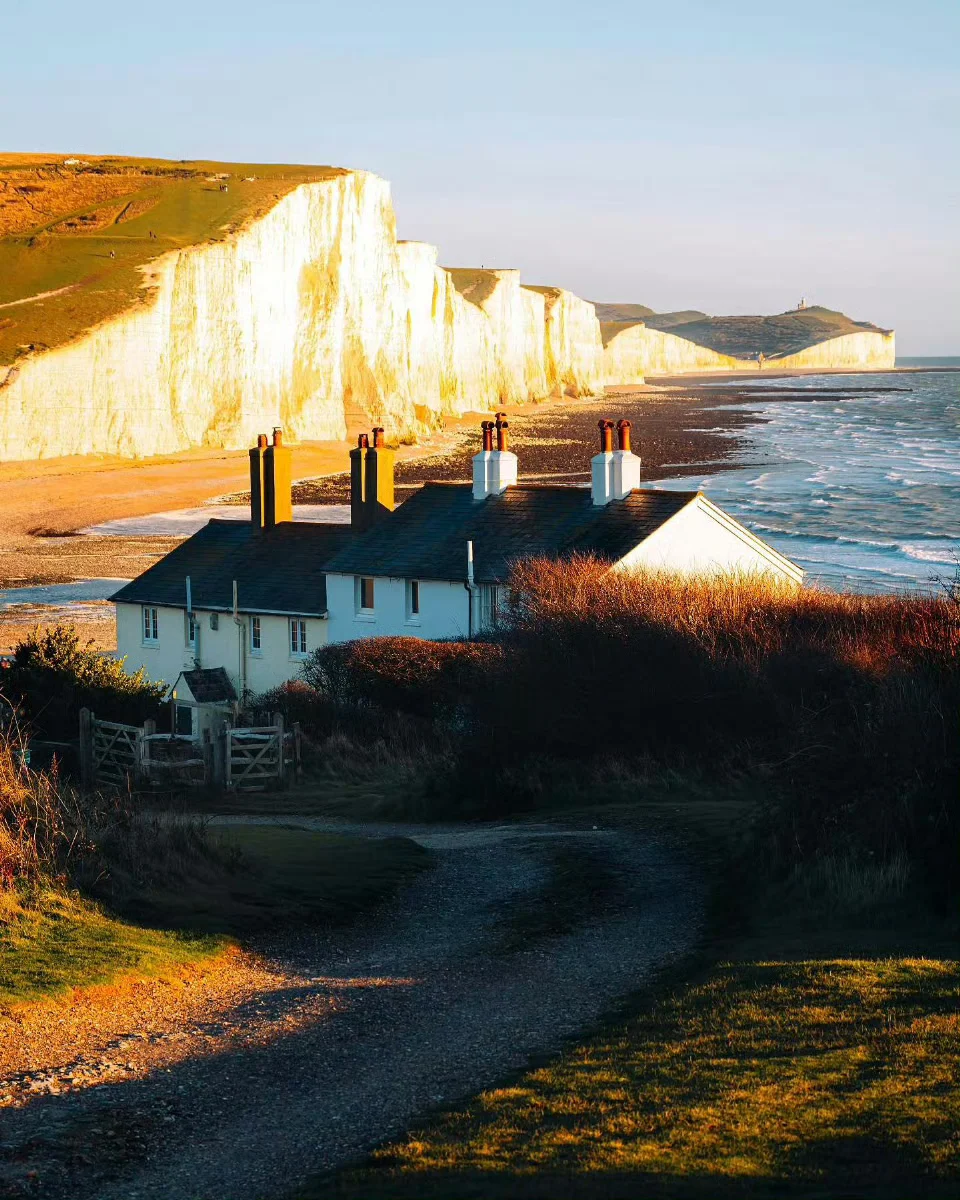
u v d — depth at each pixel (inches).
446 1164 456.1
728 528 2098.9
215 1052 617.3
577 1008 669.3
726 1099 494.0
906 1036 548.4
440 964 776.3
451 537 2187.5
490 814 1396.4
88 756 1587.1
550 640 1477.6
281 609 2282.2
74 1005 670.5
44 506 5369.1
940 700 868.6
